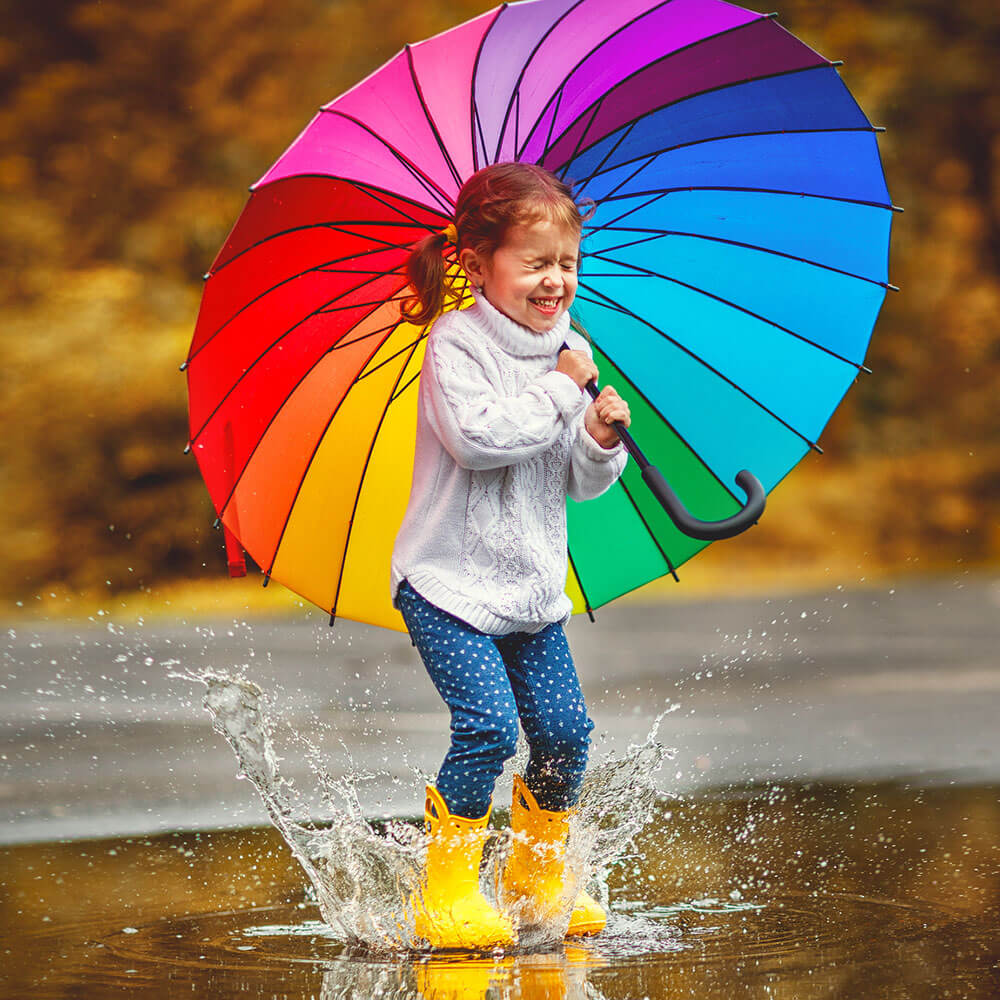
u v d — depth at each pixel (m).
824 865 9.29
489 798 7.63
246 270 7.59
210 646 28.14
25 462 44.00
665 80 7.91
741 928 7.56
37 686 22.30
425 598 7.81
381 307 8.59
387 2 51.53
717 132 8.26
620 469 8.25
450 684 7.68
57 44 50.75
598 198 8.55
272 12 50.66
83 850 10.47
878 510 52.41
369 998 6.25
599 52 7.73
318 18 51.28
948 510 52.91
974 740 15.55
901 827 10.63
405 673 22.73
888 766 13.91
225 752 15.47
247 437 8.30
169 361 44.91
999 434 55.25
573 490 8.27
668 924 7.73
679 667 23.25
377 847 7.81
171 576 44.09
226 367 7.95
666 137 8.27
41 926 7.97
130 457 44.06
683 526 7.56
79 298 46.78
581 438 8.07
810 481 53.69
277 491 8.62
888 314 56.16
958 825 10.67
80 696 21.12
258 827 11.36
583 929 7.64
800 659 24.55
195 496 44.19
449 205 8.28
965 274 56.91
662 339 8.92
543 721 8.02
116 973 6.80
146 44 49.78
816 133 8.19
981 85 57.25
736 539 50.91
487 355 7.92
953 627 30.66
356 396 8.79
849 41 58.03
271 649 27.36
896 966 6.55
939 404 55.75
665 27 7.62
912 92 57.50
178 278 49.34
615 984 6.39
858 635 29.19
